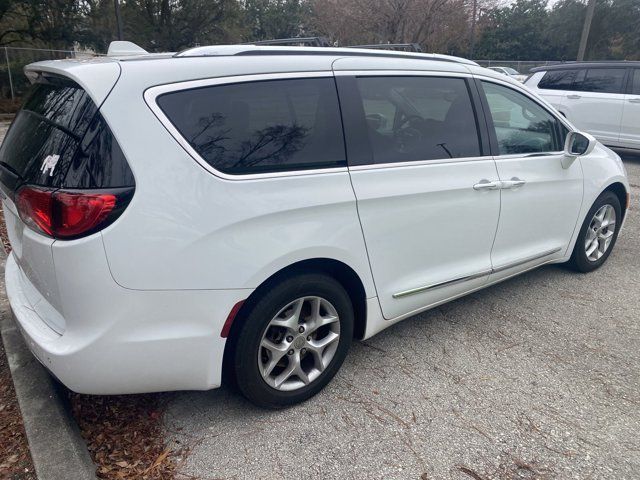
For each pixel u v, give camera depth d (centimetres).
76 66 220
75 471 215
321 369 278
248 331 243
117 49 265
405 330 356
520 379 302
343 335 281
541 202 376
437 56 330
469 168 323
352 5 1648
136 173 209
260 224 235
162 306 218
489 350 332
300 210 246
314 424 261
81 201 202
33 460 220
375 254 281
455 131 323
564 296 412
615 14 4366
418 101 305
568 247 425
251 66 244
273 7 4538
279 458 239
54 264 208
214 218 222
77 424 253
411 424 263
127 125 210
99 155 206
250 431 255
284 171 246
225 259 226
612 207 457
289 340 261
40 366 282
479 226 334
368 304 287
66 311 212
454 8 1591
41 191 209
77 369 213
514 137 362
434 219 305
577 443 252
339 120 269
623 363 321
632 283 439
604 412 275
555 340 346
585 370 312
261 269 235
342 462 238
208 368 237
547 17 4741
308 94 260
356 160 272
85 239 203
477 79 343
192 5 2803
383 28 1583
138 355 219
